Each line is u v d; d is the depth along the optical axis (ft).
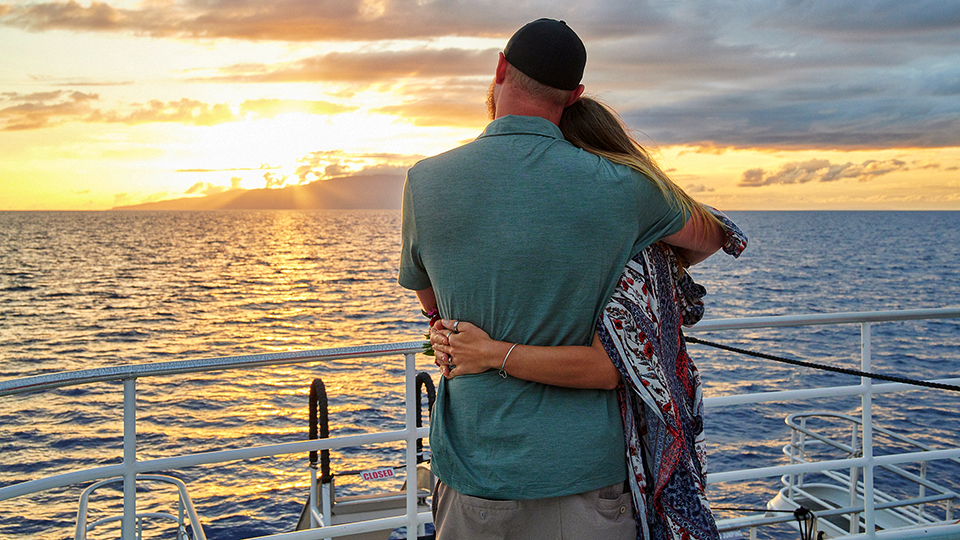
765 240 474.90
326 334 130.00
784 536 30.99
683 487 4.76
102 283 216.13
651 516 4.88
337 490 41.14
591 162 4.61
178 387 76.64
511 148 4.62
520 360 4.53
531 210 4.48
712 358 86.69
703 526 4.71
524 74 4.74
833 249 376.89
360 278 233.35
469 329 4.67
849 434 51.62
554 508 4.68
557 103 4.84
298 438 58.13
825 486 16.30
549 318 4.56
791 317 8.10
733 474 8.52
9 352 112.37
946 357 95.04
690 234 4.98
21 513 41.06
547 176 4.51
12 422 62.64
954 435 50.55
